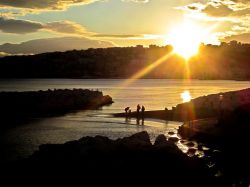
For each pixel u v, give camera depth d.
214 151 40.09
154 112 77.31
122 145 33.78
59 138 50.28
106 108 94.25
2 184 27.61
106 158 31.86
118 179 29.03
